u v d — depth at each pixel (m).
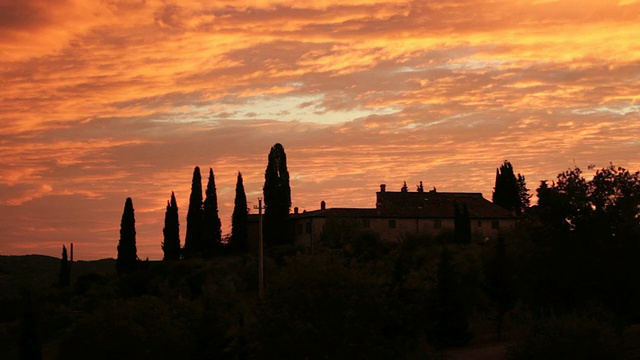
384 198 103.50
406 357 38.84
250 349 37.00
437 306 52.06
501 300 54.31
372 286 36.75
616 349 38.97
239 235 97.88
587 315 42.19
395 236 96.81
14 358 60.09
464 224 90.38
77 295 83.38
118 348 45.50
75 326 46.97
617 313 44.62
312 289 36.22
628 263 44.38
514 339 44.72
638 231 44.94
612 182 46.53
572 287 45.56
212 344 46.41
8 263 145.12
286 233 97.44
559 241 46.12
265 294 37.28
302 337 35.03
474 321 63.12
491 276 54.75
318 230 95.12
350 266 38.19
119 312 47.12
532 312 52.28
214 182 101.25
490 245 72.38
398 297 39.53
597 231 45.28
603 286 44.91
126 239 93.69
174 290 72.88
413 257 76.25
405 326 39.31
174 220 100.94
